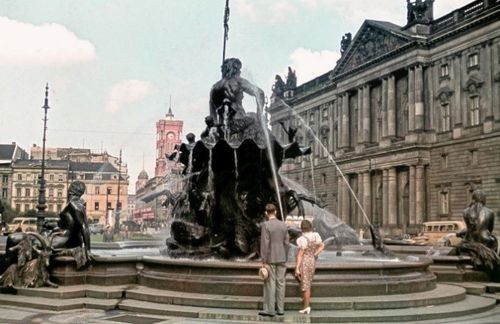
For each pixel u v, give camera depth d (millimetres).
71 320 10562
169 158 17469
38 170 142875
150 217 47781
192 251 15898
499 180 60438
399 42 75062
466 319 11172
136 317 10898
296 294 11695
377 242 20062
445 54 69000
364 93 83250
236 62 17141
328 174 92562
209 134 16516
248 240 15477
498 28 61281
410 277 12977
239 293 11867
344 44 97688
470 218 17422
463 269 16656
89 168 139500
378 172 80000
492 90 61906
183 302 11656
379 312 11047
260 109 16656
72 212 14062
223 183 15984
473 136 64125
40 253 13539
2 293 13297
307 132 100250
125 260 14023
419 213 69750
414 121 71688
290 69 107625
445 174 68125
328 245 28219
